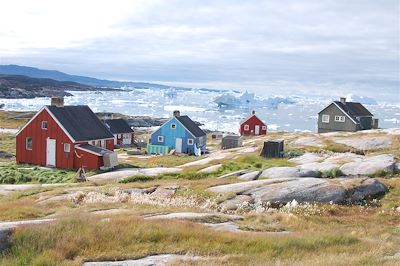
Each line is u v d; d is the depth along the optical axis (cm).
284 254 1561
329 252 1627
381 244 1789
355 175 3469
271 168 3584
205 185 3098
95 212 2203
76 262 1355
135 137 10269
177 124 7456
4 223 1667
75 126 5438
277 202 2678
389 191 2861
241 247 1584
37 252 1422
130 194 3002
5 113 15575
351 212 2580
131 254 1448
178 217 2047
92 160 5103
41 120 5416
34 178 4538
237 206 2617
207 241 1609
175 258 1408
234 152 5659
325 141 6044
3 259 1352
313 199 2717
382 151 5219
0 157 6247
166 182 3362
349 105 8825
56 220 1719
